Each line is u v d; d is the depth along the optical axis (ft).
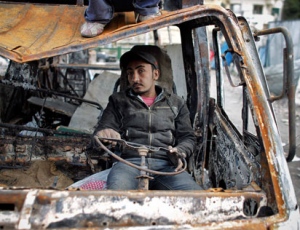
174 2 6.73
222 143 8.02
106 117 7.47
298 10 96.73
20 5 7.75
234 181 6.89
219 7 5.69
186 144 7.12
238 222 4.55
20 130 10.32
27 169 9.29
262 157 5.27
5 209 4.58
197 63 8.84
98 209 4.54
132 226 4.36
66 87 17.28
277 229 4.54
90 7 5.74
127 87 8.27
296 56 35.78
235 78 40.83
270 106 6.01
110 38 5.47
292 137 5.87
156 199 4.71
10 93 13.16
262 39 44.09
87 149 8.51
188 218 4.66
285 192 4.87
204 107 8.93
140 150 6.07
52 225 4.36
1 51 5.16
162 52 8.54
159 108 7.41
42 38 5.99
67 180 9.10
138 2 5.78
